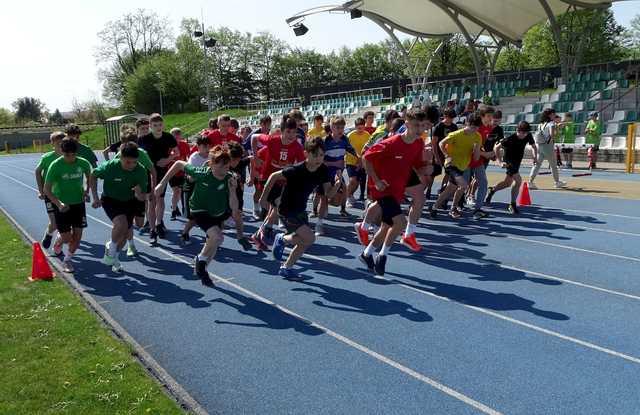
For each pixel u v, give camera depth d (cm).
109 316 519
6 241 874
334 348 442
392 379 388
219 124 955
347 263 696
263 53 7900
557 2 2405
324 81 8325
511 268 659
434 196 1229
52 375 389
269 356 430
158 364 419
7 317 507
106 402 352
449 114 941
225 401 364
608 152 1778
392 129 840
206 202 592
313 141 571
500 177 1488
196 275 639
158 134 829
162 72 6706
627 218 924
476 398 360
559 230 854
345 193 912
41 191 762
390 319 502
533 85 3281
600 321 488
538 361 412
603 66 3284
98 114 8219
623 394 361
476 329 475
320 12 2423
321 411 349
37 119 10169
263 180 802
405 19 2725
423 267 672
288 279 632
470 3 2358
